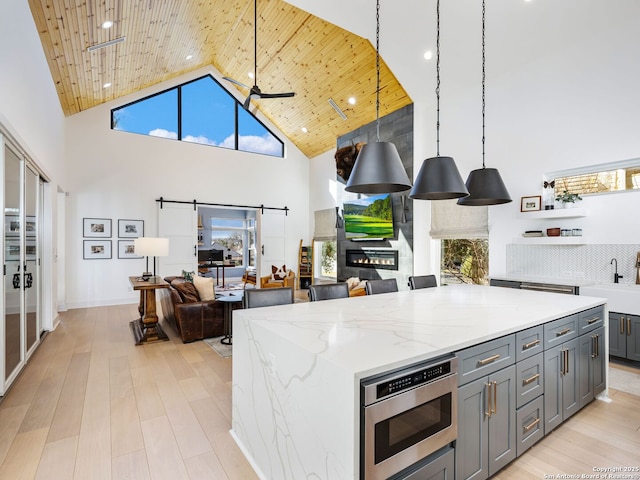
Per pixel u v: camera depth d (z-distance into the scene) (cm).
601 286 375
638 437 227
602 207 404
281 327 183
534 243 449
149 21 468
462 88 546
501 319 204
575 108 425
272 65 668
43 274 469
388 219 666
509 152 493
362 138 735
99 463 196
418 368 141
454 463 160
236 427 221
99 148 662
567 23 407
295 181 915
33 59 379
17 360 321
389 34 496
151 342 429
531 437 206
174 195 739
